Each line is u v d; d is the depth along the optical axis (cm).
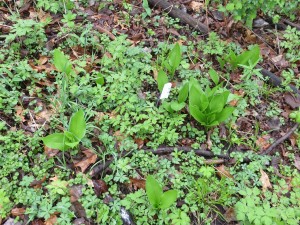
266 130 116
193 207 92
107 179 95
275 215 89
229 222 93
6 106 104
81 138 93
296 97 124
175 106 106
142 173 98
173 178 98
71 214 87
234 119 113
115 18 135
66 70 107
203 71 126
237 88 122
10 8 130
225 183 98
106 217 86
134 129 103
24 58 117
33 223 86
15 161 94
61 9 132
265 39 143
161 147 104
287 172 105
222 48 130
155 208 89
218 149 106
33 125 103
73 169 97
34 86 110
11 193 90
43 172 94
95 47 123
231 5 128
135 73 116
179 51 113
